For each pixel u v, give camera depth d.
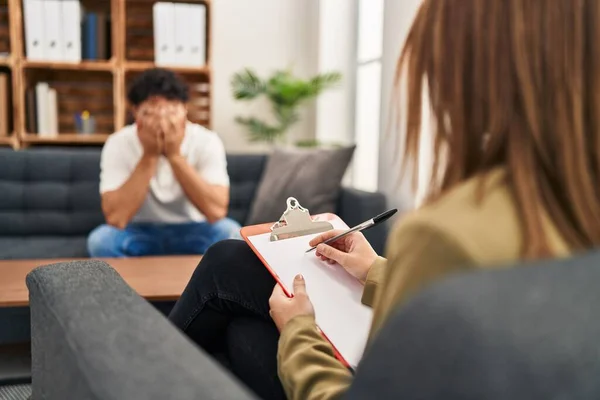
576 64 0.48
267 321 1.04
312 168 2.93
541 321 0.34
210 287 1.06
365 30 3.83
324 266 0.91
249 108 4.33
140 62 3.82
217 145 2.55
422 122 0.59
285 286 0.85
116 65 3.68
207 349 1.12
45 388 0.69
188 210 2.47
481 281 0.36
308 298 0.81
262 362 0.95
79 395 0.49
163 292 1.59
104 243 2.36
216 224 2.51
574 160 0.47
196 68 3.73
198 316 1.08
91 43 3.67
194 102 4.12
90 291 0.68
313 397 0.65
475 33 0.50
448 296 0.35
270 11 4.29
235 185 3.15
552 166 0.48
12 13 3.52
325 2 3.92
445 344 0.33
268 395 0.94
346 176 4.00
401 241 0.47
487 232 0.44
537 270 0.38
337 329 0.78
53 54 3.58
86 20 3.68
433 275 0.43
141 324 0.57
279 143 4.29
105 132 4.00
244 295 1.04
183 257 2.06
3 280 1.73
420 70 0.55
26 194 2.88
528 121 0.48
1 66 3.73
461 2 0.51
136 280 1.72
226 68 4.29
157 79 2.32
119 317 0.59
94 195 2.95
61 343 0.58
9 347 1.80
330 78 3.70
